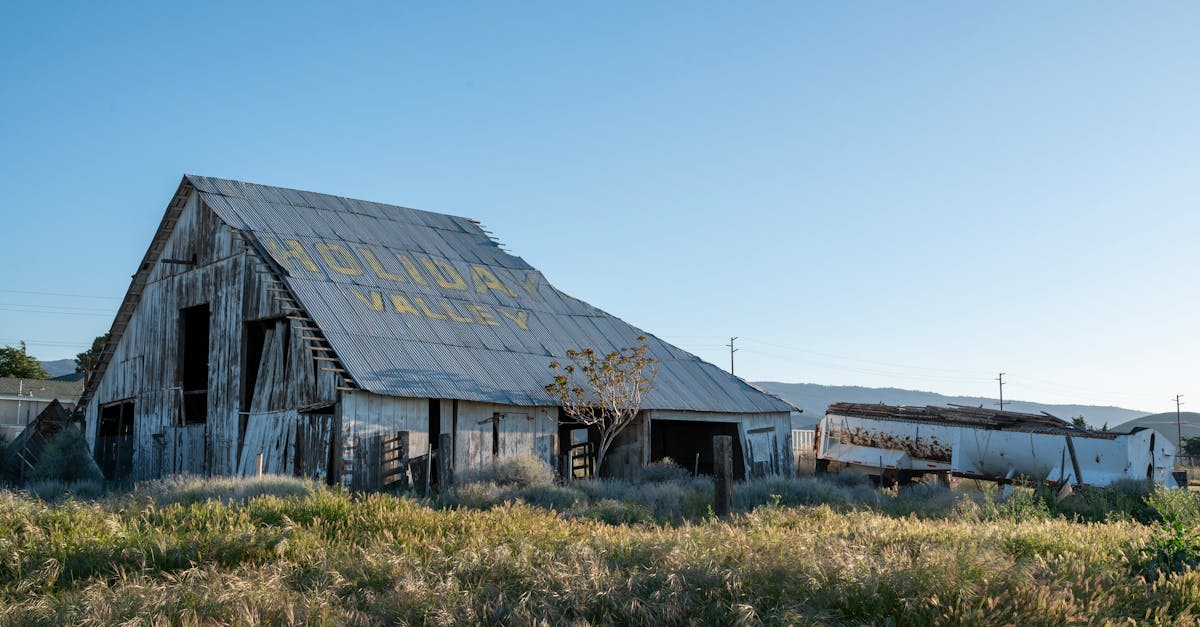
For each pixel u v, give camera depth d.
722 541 11.45
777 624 8.52
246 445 31.55
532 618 8.91
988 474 34.97
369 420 28.78
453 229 43.53
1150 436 33.47
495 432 31.64
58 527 12.86
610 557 11.05
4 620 9.20
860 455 37.94
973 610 8.58
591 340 39.50
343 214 39.31
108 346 39.91
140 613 9.20
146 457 36.47
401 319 33.31
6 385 63.12
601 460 32.75
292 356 30.86
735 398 39.22
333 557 11.36
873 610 8.90
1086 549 11.73
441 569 10.70
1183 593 9.49
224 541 12.04
